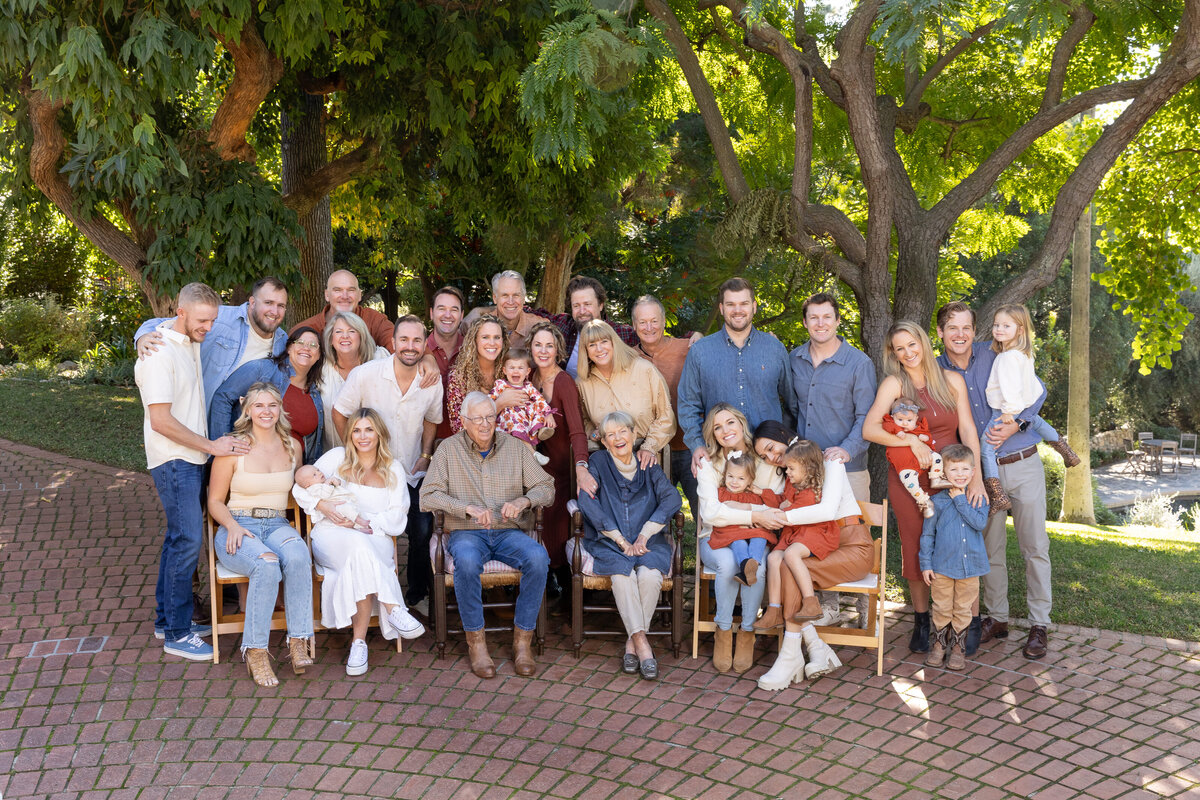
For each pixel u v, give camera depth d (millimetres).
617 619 5344
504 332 5113
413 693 4426
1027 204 10719
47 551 6293
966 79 9469
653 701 4363
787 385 5207
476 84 8531
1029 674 4613
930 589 4836
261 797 3566
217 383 4965
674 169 14633
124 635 5004
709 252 12883
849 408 5016
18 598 5473
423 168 10391
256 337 5000
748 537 4680
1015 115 9484
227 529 4613
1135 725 4113
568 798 3562
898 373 4777
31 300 19391
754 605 4609
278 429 4797
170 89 5984
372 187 10711
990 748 3930
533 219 10734
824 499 4539
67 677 4512
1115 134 6770
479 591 4613
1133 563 6703
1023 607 5500
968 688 4477
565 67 5277
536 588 4617
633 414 5164
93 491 7820
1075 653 4852
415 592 5312
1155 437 34531
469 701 4352
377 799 3555
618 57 5371
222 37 7098
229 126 7676
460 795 3580
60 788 3611
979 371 4898
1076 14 7086
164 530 6766
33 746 3902
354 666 4586
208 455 4793
